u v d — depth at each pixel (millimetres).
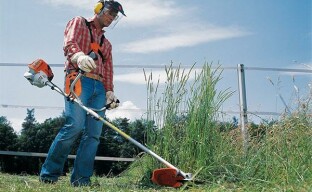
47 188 3857
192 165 4824
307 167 4430
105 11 4547
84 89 4383
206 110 4973
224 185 4156
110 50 4746
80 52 4289
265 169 4492
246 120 6305
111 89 4762
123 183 4793
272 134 5180
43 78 4438
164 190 4078
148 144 5180
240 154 5023
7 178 4672
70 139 4316
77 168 4492
